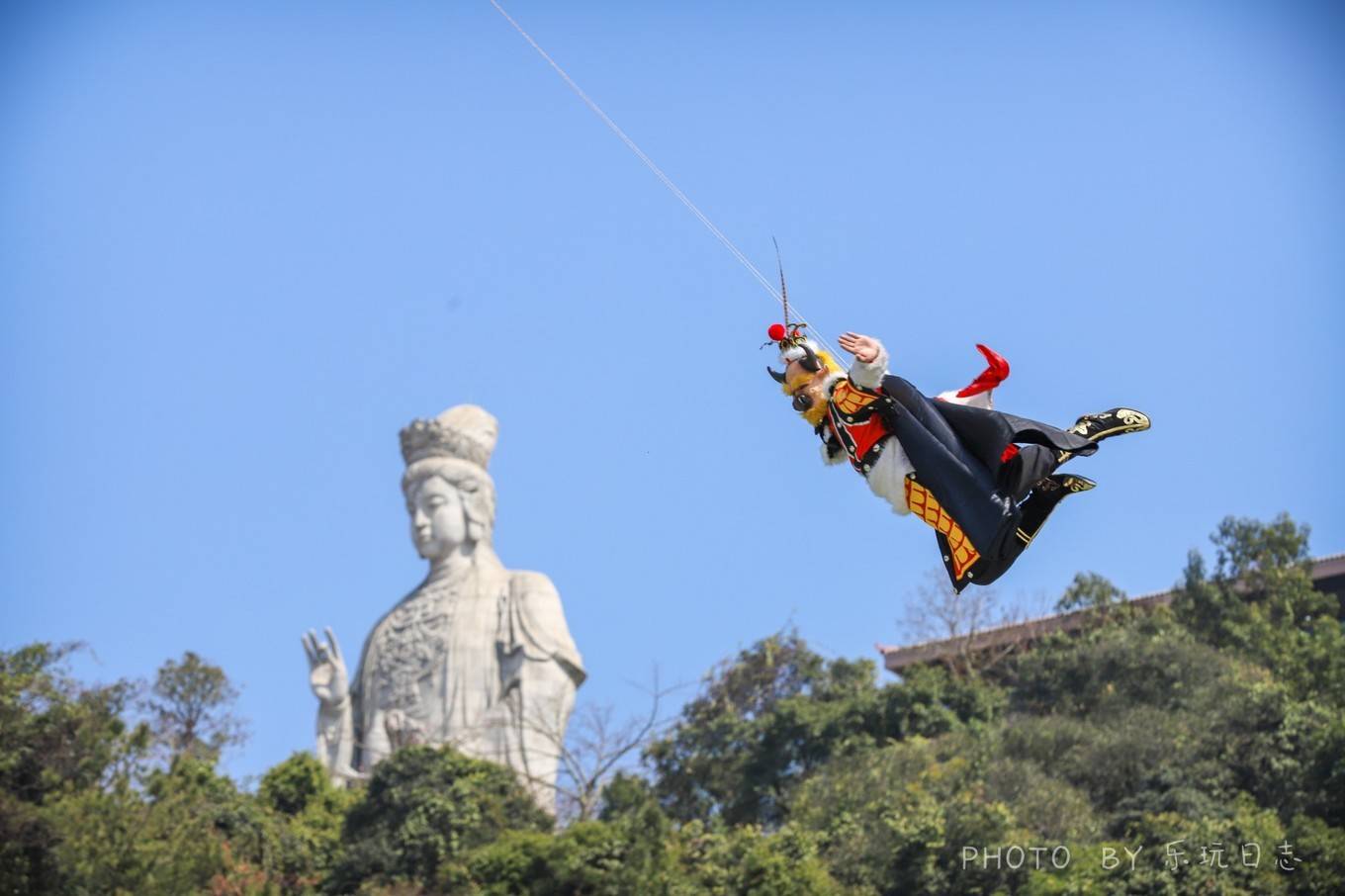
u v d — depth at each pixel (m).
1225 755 116.12
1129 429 27.16
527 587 149.62
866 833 107.88
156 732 136.75
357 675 152.12
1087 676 137.50
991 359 28.19
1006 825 106.38
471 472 155.62
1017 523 26.33
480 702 144.12
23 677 107.62
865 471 27.89
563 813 130.88
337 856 117.94
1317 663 135.12
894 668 158.12
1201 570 154.62
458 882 108.00
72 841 92.81
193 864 99.06
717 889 100.94
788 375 28.92
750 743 137.88
